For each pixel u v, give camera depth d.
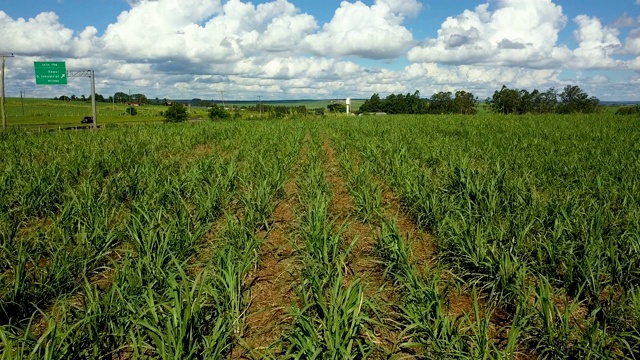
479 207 7.36
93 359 3.63
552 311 4.24
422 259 6.43
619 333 3.99
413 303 4.43
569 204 6.84
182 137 20.22
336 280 4.41
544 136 19.86
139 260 4.90
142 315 3.83
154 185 8.85
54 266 5.11
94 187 9.02
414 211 7.84
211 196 7.86
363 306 4.54
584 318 4.74
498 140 18.00
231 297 4.36
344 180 11.68
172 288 4.02
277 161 11.88
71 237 6.25
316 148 16.27
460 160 11.03
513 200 7.73
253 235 6.23
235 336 4.35
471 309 5.04
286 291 5.46
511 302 4.91
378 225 7.84
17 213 7.83
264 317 4.88
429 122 33.84
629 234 5.76
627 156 12.23
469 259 5.57
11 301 4.55
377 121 37.31
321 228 6.07
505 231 6.18
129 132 23.22
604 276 5.29
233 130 25.41
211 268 5.17
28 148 15.77
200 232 6.30
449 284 5.57
